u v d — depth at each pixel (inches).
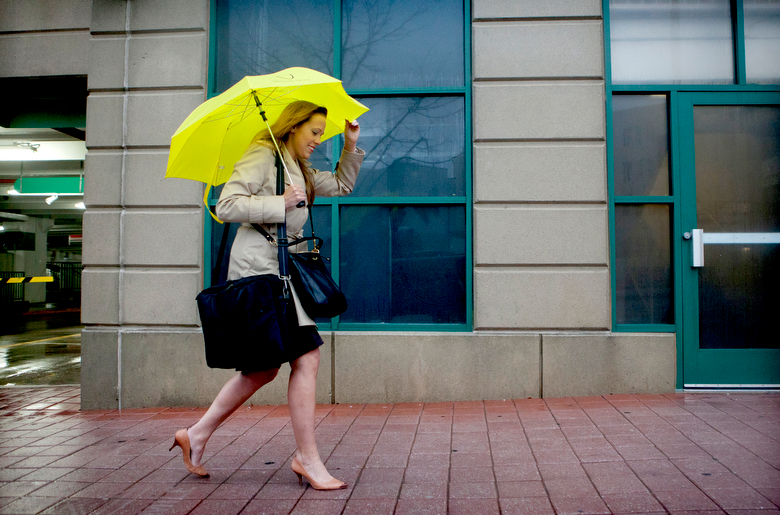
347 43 187.3
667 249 177.5
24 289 976.3
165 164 180.9
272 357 94.7
